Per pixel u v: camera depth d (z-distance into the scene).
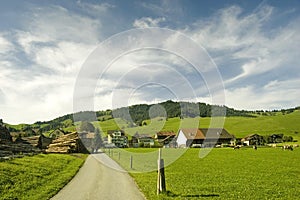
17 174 21.39
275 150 75.50
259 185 21.59
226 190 19.00
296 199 16.69
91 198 15.20
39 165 28.97
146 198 15.39
